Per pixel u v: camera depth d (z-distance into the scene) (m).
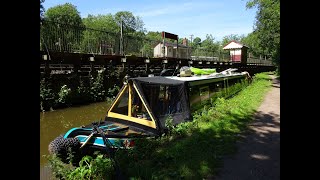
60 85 17.44
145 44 27.17
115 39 22.88
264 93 19.94
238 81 20.31
